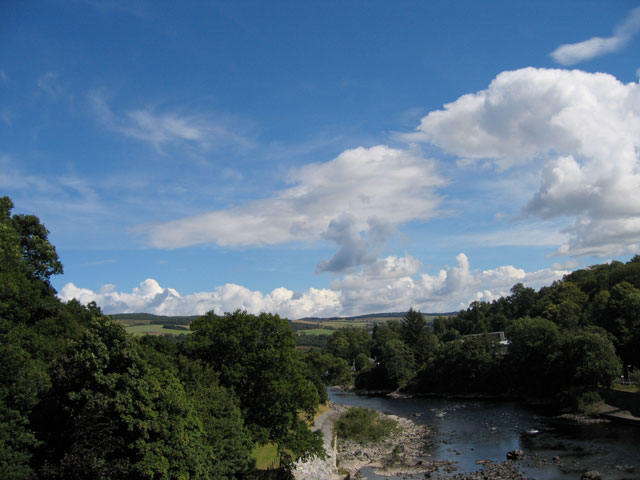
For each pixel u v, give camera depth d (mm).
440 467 49781
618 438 54125
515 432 64438
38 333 42156
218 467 31484
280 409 39969
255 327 43188
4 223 46656
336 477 45844
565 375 86250
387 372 147125
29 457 27031
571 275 154500
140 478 25875
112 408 26453
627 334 87875
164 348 51156
